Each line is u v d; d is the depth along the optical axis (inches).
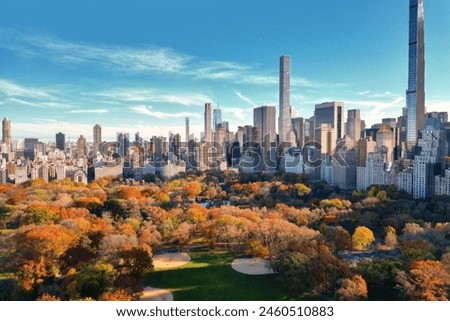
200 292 3228.3
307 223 5969.5
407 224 5349.4
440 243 4591.5
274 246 3961.6
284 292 3240.7
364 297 2869.1
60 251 3432.6
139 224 5255.9
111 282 2913.4
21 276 2987.2
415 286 2874.0
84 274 2901.1
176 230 4847.4
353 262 4106.8
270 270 3764.8
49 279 3243.1
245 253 4370.1
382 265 3319.4
